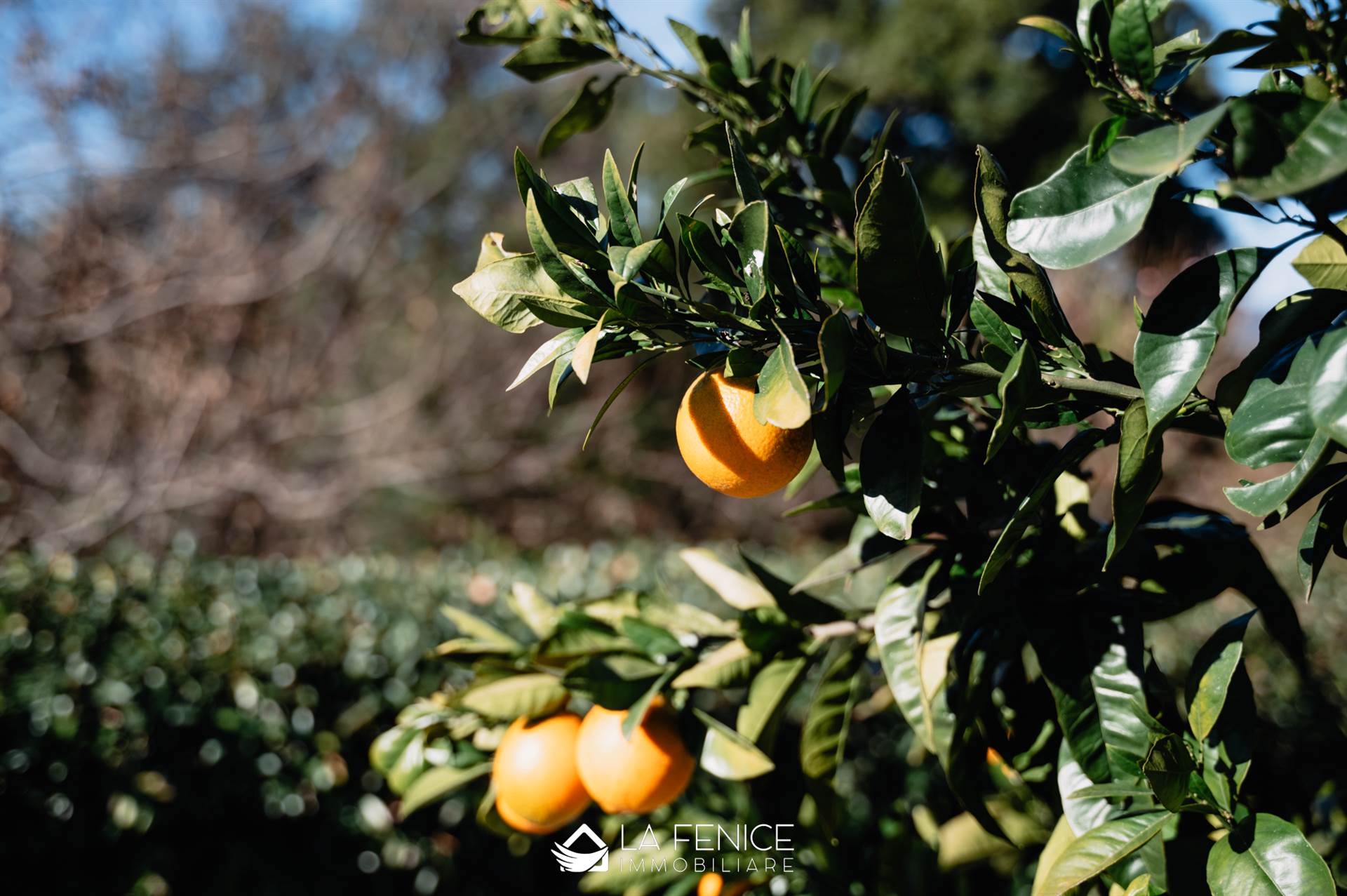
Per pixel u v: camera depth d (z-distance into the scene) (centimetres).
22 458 761
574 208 90
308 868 336
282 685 334
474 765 146
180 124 861
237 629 347
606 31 135
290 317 981
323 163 1005
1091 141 77
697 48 135
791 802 188
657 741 120
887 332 87
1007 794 147
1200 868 92
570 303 86
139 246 857
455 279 1235
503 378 1070
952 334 89
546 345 89
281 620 357
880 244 83
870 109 1366
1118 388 83
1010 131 1296
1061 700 100
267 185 948
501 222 1269
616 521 1230
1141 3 77
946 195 1295
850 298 121
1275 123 65
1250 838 85
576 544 1234
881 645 112
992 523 113
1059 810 120
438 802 341
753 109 137
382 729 349
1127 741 96
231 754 323
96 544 773
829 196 131
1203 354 74
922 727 108
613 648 127
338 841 340
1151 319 77
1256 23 73
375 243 1012
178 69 894
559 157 1291
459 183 1243
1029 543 110
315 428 962
